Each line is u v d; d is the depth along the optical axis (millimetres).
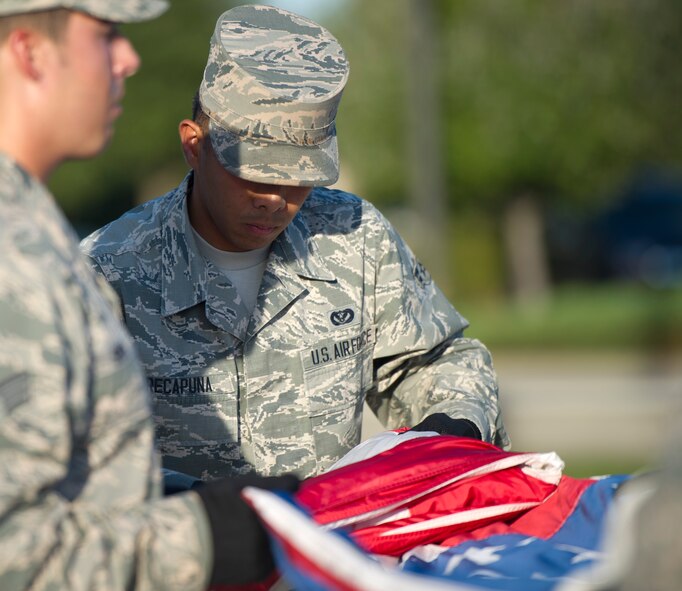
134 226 7535
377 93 45031
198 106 7293
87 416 4547
